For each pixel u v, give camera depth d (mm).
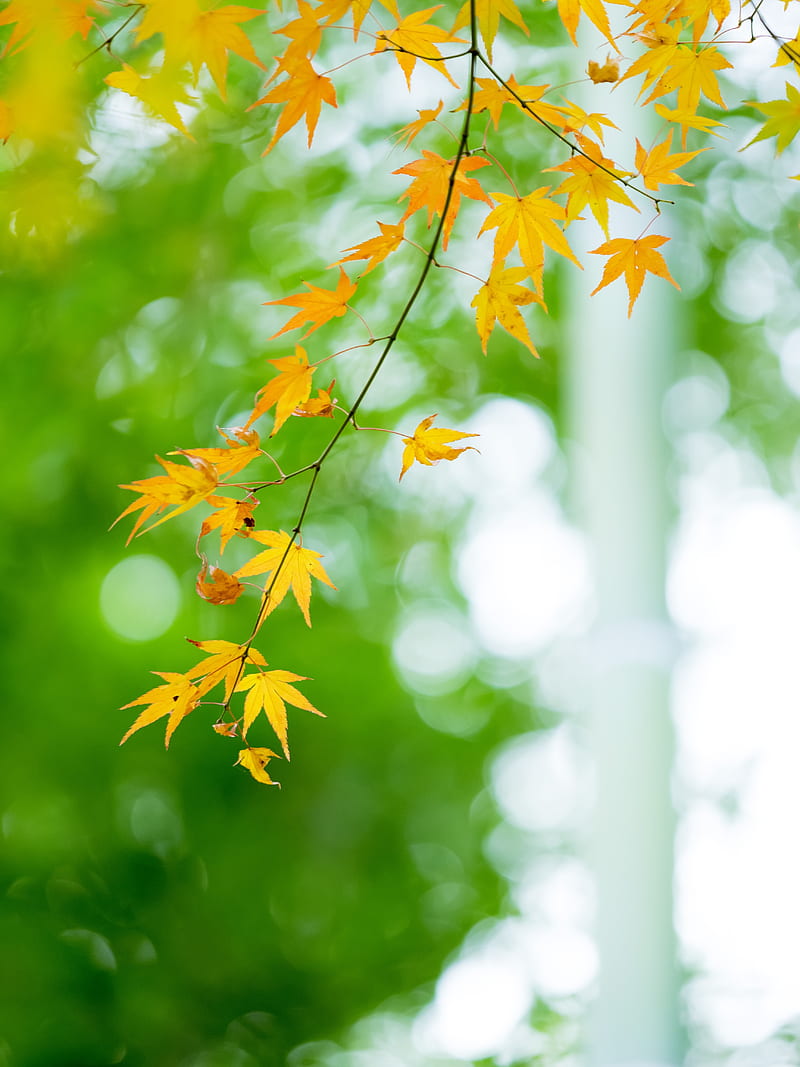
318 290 1160
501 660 6355
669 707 2229
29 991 4773
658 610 2260
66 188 1853
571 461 5812
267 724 5273
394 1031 5734
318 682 5285
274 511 4809
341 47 4117
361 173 4469
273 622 5137
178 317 4207
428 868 5980
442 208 1235
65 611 4773
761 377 5492
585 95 2354
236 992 5262
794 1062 4434
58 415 4371
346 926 5590
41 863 5008
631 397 2336
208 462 1171
